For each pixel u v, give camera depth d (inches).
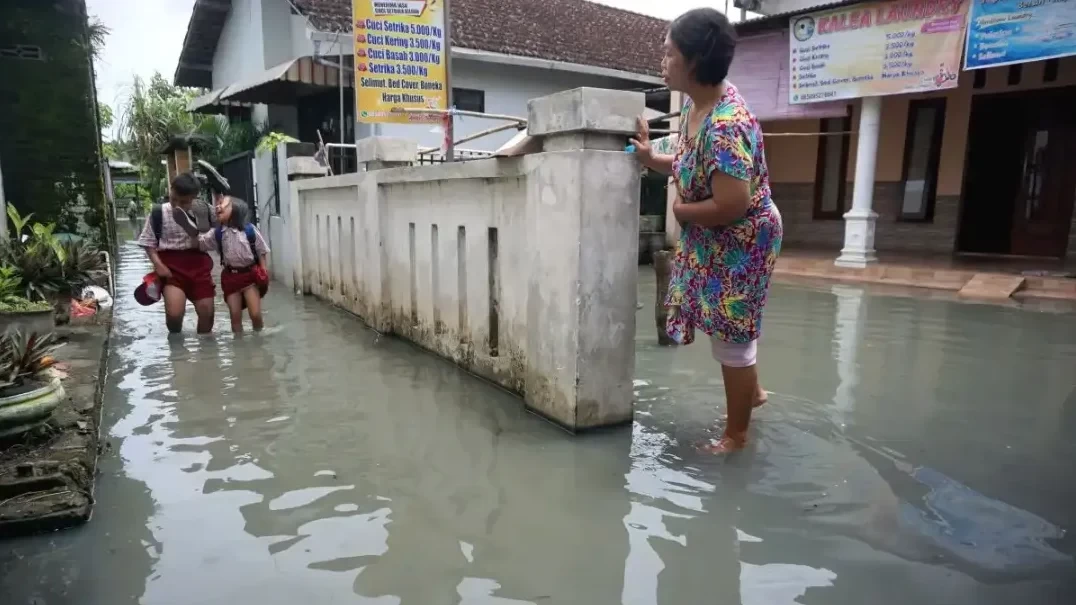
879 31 346.0
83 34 304.7
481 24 543.8
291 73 440.8
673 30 114.9
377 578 87.8
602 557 93.0
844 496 110.5
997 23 305.7
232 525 101.9
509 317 162.1
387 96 278.8
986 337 226.8
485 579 87.6
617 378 140.0
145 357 203.3
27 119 300.0
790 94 385.7
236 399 162.6
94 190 314.3
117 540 97.4
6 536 97.0
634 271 137.6
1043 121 394.0
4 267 207.2
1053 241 398.0
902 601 82.4
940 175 430.3
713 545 95.8
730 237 118.1
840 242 489.1
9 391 114.0
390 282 232.4
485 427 142.6
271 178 387.9
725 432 133.0
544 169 137.8
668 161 132.6
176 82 792.9
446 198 186.5
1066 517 103.3
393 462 125.0
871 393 165.3
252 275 236.8
